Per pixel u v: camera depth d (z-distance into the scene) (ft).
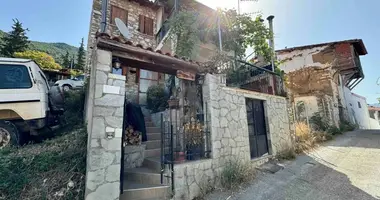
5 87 14.32
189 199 11.23
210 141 13.53
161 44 29.68
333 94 38.75
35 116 14.94
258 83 22.48
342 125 37.63
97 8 30.45
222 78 15.70
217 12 26.11
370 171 14.47
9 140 13.64
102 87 9.32
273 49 26.71
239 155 15.42
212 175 12.94
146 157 14.43
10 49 51.31
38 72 16.53
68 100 19.49
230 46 27.66
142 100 26.94
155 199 10.28
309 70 41.14
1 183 8.89
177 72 13.37
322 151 21.21
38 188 9.05
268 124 19.61
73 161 10.51
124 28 28.22
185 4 31.96
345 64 46.24
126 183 11.37
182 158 12.26
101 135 8.84
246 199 11.22
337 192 11.68
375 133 30.17
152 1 34.09
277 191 12.14
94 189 8.26
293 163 17.71
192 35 25.66
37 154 11.14
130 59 11.31
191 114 14.87
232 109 15.92
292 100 27.32
